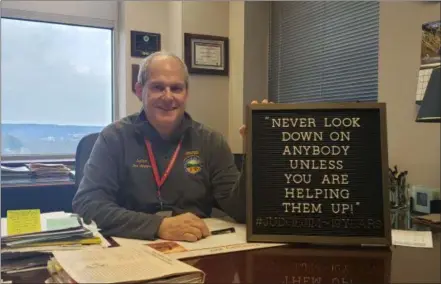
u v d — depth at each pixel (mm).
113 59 3238
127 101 3094
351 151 1052
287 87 3072
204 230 1076
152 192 1375
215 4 3141
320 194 1038
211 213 1438
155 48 3162
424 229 1229
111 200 1305
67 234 999
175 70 1415
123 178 1396
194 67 3057
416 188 1745
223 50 3176
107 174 1353
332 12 2693
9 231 1011
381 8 2094
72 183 2586
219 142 1484
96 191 1303
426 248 1009
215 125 3172
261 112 1098
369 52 2424
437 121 1400
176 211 1364
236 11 3139
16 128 3021
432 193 1689
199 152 1444
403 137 1964
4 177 2568
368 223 1015
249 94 3117
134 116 1492
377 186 1030
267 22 3186
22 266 831
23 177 2639
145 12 3127
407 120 1942
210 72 3125
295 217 1036
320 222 1026
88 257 795
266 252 958
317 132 1070
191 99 3070
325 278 795
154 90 1395
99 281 659
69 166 3029
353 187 1033
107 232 1112
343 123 1067
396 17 2010
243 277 794
